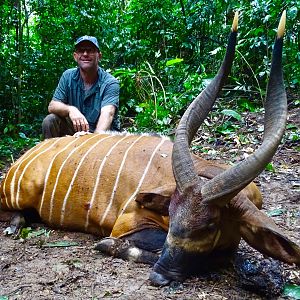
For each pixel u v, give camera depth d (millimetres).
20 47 9117
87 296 2762
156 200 3121
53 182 3871
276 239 2721
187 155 2873
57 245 3582
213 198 2699
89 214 3666
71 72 5410
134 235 3287
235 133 6906
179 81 8820
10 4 9023
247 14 8562
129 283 2906
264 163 2645
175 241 2787
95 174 3676
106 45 9516
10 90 9117
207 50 9672
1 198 4188
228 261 3141
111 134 4109
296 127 6855
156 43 10094
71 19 9289
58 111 5234
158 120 7355
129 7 10992
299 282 3010
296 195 4781
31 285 2922
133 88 8625
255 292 2836
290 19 8055
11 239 3805
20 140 7609
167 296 2734
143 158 3555
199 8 9641
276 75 2789
